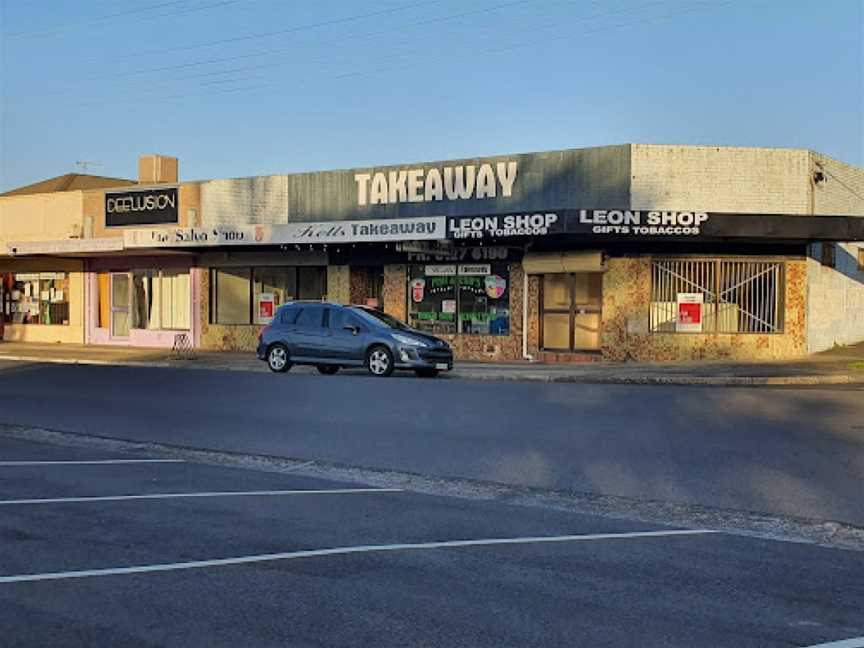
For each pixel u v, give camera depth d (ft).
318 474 33.42
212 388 59.26
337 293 92.84
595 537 24.02
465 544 23.06
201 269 101.76
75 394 57.31
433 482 31.89
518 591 19.02
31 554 21.75
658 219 72.69
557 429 41.98
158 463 35.63
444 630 16.63
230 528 24.57
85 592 18.79
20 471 33.53
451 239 79.56
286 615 17.42
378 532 24.31
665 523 25.84
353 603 18.16
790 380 64.44
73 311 113.70
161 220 102.01
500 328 84.38
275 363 71.20
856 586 19.65
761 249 79.36
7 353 96.58
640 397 53.26
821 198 80.43
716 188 77.41
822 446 37.11
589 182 78.43
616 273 79.25
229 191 97.30
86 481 31.58
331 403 51.29
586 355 80.07
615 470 33.12
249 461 36.06
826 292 84.12
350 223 82.38
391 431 42.14
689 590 19.22
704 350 79.20
